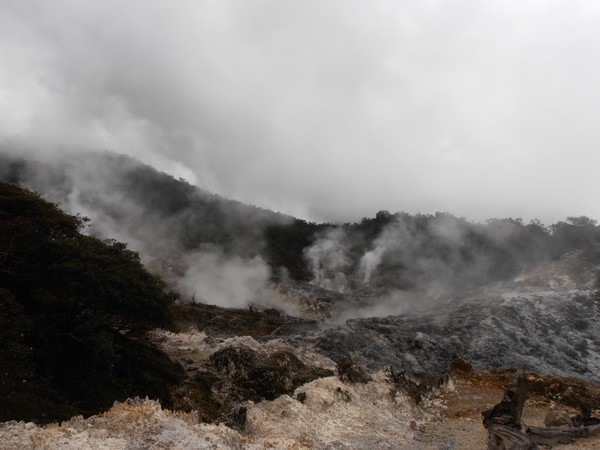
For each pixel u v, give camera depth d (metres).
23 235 18.08
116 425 9.00
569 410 19.17
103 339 18.00
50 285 17.91
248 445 10.05
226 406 19.73
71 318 18.42
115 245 21.38
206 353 26.28
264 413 13.23
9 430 8.08
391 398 18.25
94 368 17.98
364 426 14.56
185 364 23.98
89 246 20.39
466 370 26.20
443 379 23.62
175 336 29.95
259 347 25.89
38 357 16.20
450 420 17.45
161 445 8.34
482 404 20.14
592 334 46.41
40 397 14.23
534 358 39.03
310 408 14.87
